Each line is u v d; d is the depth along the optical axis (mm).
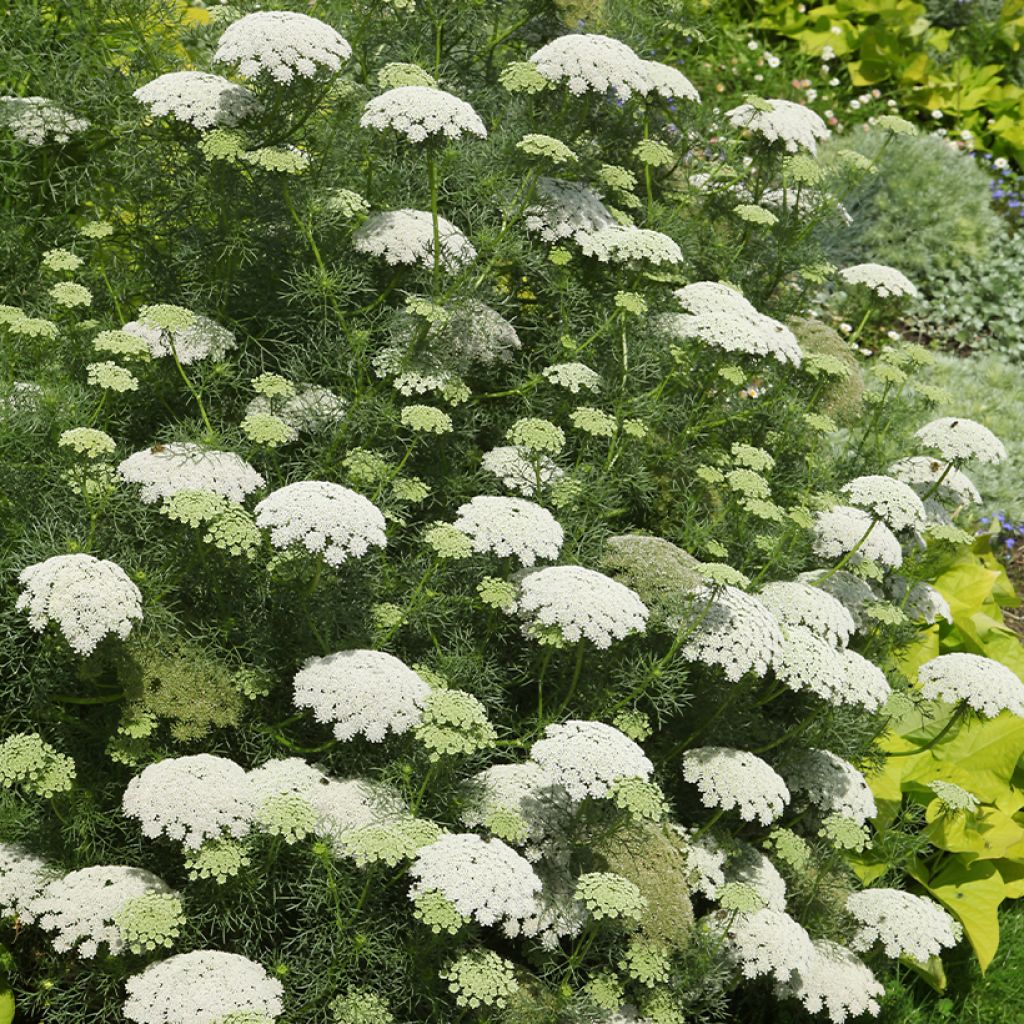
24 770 3660
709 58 11070
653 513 5633
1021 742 5742
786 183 6750
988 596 6895
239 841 3801
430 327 4961
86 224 5543
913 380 8953
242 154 4582
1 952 4047
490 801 4223
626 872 4207
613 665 4672
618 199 6113
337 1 5645
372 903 3965
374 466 4586
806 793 5066
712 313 5320
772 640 4492
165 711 4066
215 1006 3455
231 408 5039
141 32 5730
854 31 12336
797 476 6008
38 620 3773
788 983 4523
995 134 12367
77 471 4262
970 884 5395
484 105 6160
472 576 4809
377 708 3877
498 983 3650
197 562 4375
